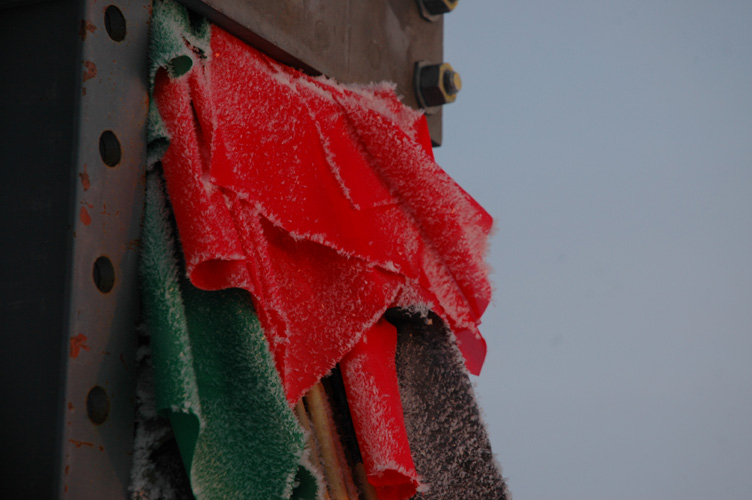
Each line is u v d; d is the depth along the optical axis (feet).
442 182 5.12
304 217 4.86
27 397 4.43
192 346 4.58
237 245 4.58
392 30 5.53
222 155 4.65
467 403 5.30
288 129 4.89
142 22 4.67
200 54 4.78
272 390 4.59
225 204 4.66
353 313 4.90
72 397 4.42
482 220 5.24
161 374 4.49
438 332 5.32
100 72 4.56
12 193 4.52
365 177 5.05
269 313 4.70
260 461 4.56
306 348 4.87
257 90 4.87
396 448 4.91
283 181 4.84
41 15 4.58
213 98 4.76
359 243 4.93
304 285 4.91
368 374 4.94
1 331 4.47
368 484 5.13
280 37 4.97
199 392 4.56
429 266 5.18
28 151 4.53
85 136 4.51
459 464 5.26
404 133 5.09
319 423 5.00
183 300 4.61
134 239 4.59
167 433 4.58
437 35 5.83
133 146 4.61
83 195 4.49
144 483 4.53
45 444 4.40
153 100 4.66
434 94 5.66
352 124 5.09
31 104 4.55
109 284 4.52
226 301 4.62
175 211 4.58
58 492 4.37
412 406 5.26
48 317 4.45
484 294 5.21
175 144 4.62
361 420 4.91
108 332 4.51
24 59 4.57
